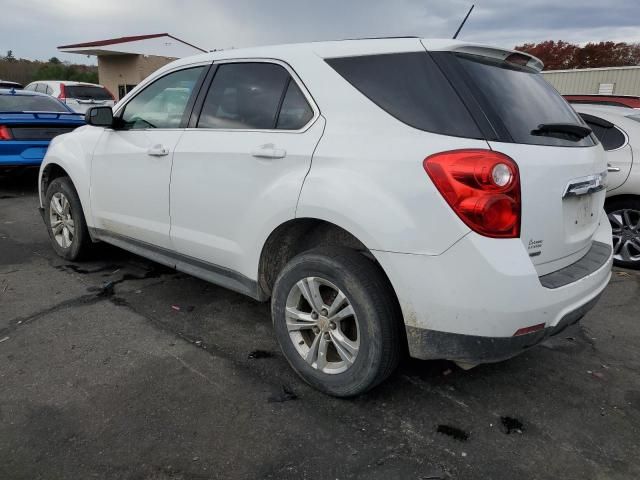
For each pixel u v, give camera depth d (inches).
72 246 182.5
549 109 110.5
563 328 99.0
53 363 118.4
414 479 86.2
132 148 147.6
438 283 88.8
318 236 118.1
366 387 101.0
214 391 109.3
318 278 104.5
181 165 131.6
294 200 104.9
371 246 94.0
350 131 101.1
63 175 192.1
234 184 118.6
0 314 143.5
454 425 100.8
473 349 90.4
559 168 97.5
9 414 99.4
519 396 111.6
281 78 116.3
